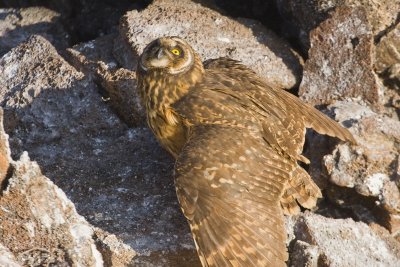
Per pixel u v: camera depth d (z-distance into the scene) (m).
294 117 11.70
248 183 10.48
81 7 15.69
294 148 11.42
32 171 10.70
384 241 12.05
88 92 13.27
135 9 15.41
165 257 11.16
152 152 12.75
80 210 11.70
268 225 10.32
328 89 13.71
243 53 13.84
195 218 10.30
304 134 11.72
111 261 10.99
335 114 13.12
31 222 10.73
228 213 10.27
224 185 10.37
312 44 13.88
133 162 12.58
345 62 13.73
